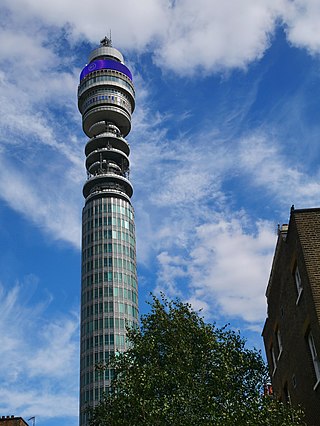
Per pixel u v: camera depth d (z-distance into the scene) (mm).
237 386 30547
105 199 150750
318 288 27750
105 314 132625
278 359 36094
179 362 29500
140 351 31422
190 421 26469
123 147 158750
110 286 137375
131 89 170250
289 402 32750
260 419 26531
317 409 28109
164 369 29719
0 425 51156
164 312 33031
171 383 28719
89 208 150875
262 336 41375
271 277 36812
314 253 28953
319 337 26766
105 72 168500
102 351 126938
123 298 136500
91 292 137125
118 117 163375
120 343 128375
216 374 29141
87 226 148500
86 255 144125
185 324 32125
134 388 28688
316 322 27125
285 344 34219
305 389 30094
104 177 151125
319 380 27422
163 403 27000
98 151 153500
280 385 36062
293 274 31594
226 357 30219
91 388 121625
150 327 32906
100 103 163000
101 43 185250
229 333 33625
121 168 157125
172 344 30828
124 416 28531
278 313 35625
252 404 27797
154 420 26531
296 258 30438
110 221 147625
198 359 30188
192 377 29125
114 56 179375
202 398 27359
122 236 146875
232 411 27266
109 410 31109
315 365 28703
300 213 30516
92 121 164750
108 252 142750
